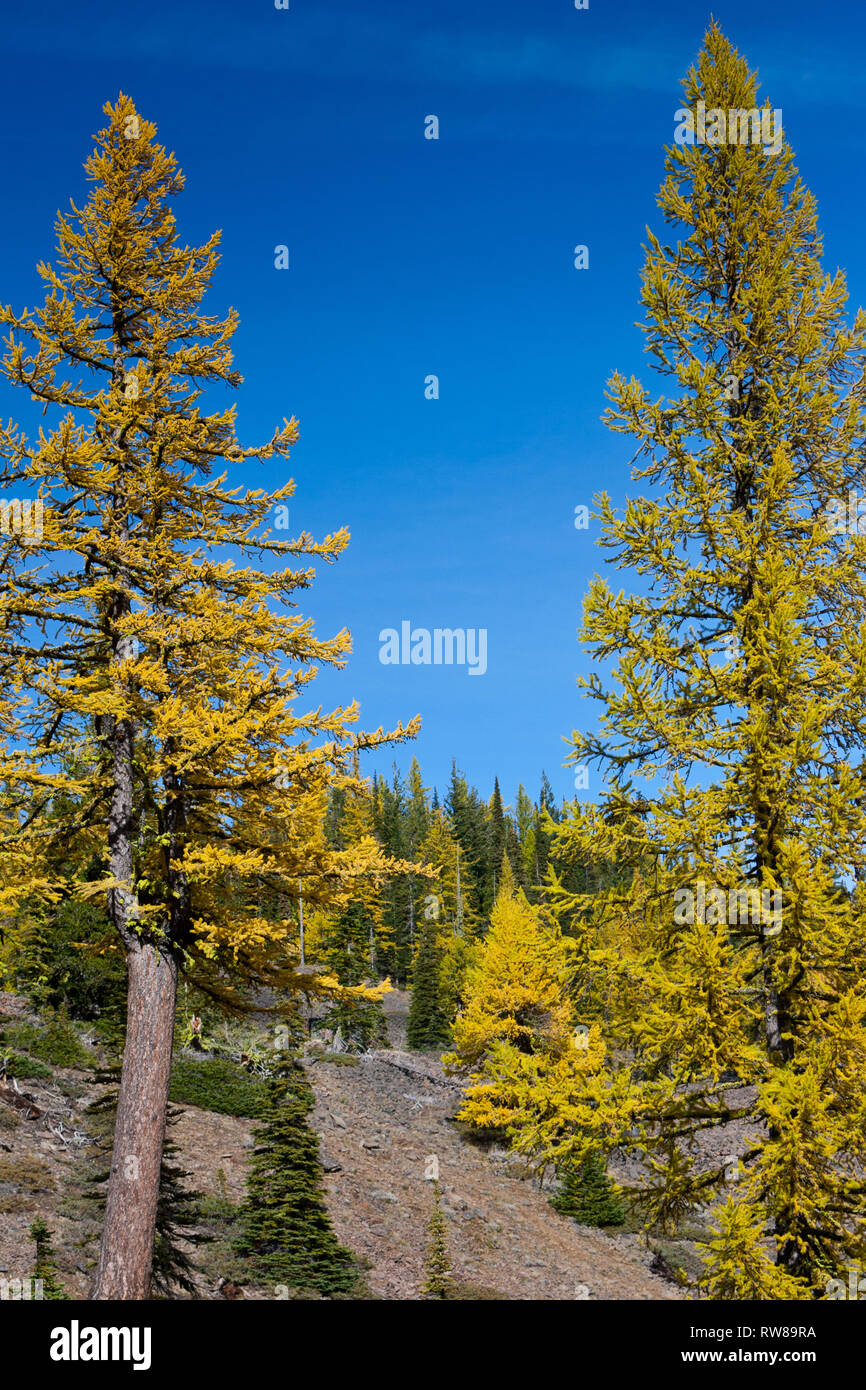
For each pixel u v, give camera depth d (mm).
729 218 12633
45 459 11914
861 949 9547
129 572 13305
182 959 13094
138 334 14281
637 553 11883
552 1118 10164
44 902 12906
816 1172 8852
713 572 11359
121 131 14281
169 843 12758
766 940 10078
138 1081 12031
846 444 11562
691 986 9328
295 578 13984
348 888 13305
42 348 13117
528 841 101125
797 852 9172
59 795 12586
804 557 11273
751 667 10633
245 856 11992
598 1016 11453
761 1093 9000
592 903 11258
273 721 12172
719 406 12094
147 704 12336
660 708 11039
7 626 12258
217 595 13625
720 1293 9000
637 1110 9805
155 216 14484
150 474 13234
